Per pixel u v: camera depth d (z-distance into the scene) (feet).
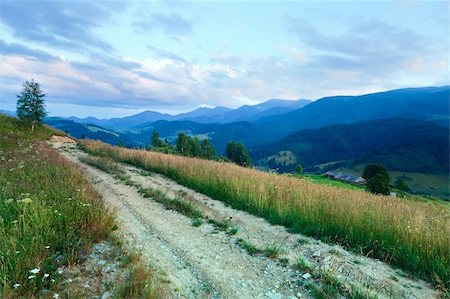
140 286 17.02
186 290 18.31
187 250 24.59
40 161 59.11
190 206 37.55
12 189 33.81
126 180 54.19
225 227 30.94
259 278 20.39
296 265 22.13
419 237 24.36
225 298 17.74
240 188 43.39
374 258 24.12
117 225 28.27
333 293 18.20
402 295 18.47
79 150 114.62
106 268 19.33
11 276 16.61
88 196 33.45
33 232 21.49
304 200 35.60
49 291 16.22
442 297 18.38
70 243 21.59
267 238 28.14
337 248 25.52
